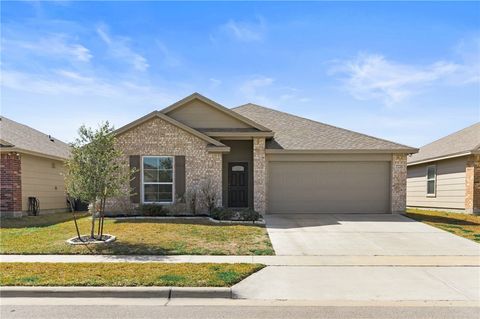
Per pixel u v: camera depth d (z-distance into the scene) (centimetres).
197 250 923
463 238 1094
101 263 792
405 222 1379
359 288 661
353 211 1627
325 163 1633
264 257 869
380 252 923
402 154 1612
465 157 1736
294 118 1978
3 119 2022
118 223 1287
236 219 1357
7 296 620
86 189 993
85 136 1013
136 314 544
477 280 708
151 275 694
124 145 1502
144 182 1510
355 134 1767
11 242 999
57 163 1992
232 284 661
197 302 599
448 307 574
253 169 1634
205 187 1499
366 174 1628
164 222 1312
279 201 1631
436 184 1977
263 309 566
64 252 899
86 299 611
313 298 613
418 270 772
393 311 557
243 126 1599
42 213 1825
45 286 636
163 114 1498
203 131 1575
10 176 1597
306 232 1166
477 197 1680
